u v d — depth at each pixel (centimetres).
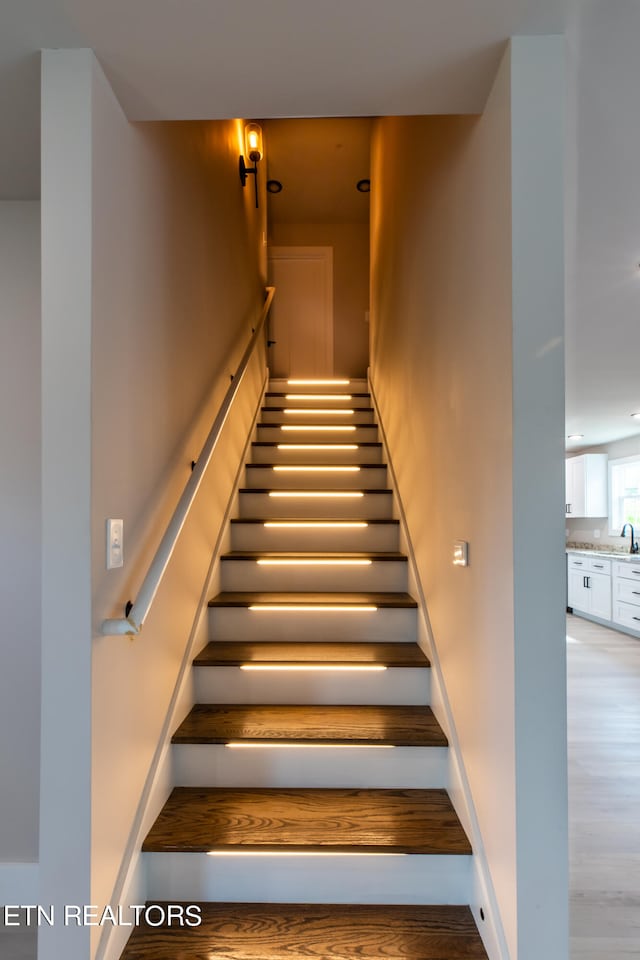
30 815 197
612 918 184
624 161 187
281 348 584
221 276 293
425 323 238
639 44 134
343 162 513
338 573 268
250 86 145
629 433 698
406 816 172
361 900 161
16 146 170
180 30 126
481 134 157
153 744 172
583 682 440
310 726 195
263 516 315
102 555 137
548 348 131
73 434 131
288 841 160
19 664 198
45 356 131
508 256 134
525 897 126
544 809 127
